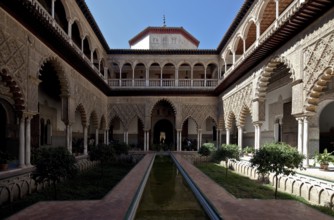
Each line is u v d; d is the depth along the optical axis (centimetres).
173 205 462
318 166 786
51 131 1484
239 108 1323
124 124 1828
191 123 2070
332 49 633
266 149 652
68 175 605
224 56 1677
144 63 1836
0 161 702
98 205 402
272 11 1132
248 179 954
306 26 734
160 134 2133
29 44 762
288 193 720
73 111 1133
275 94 1375
